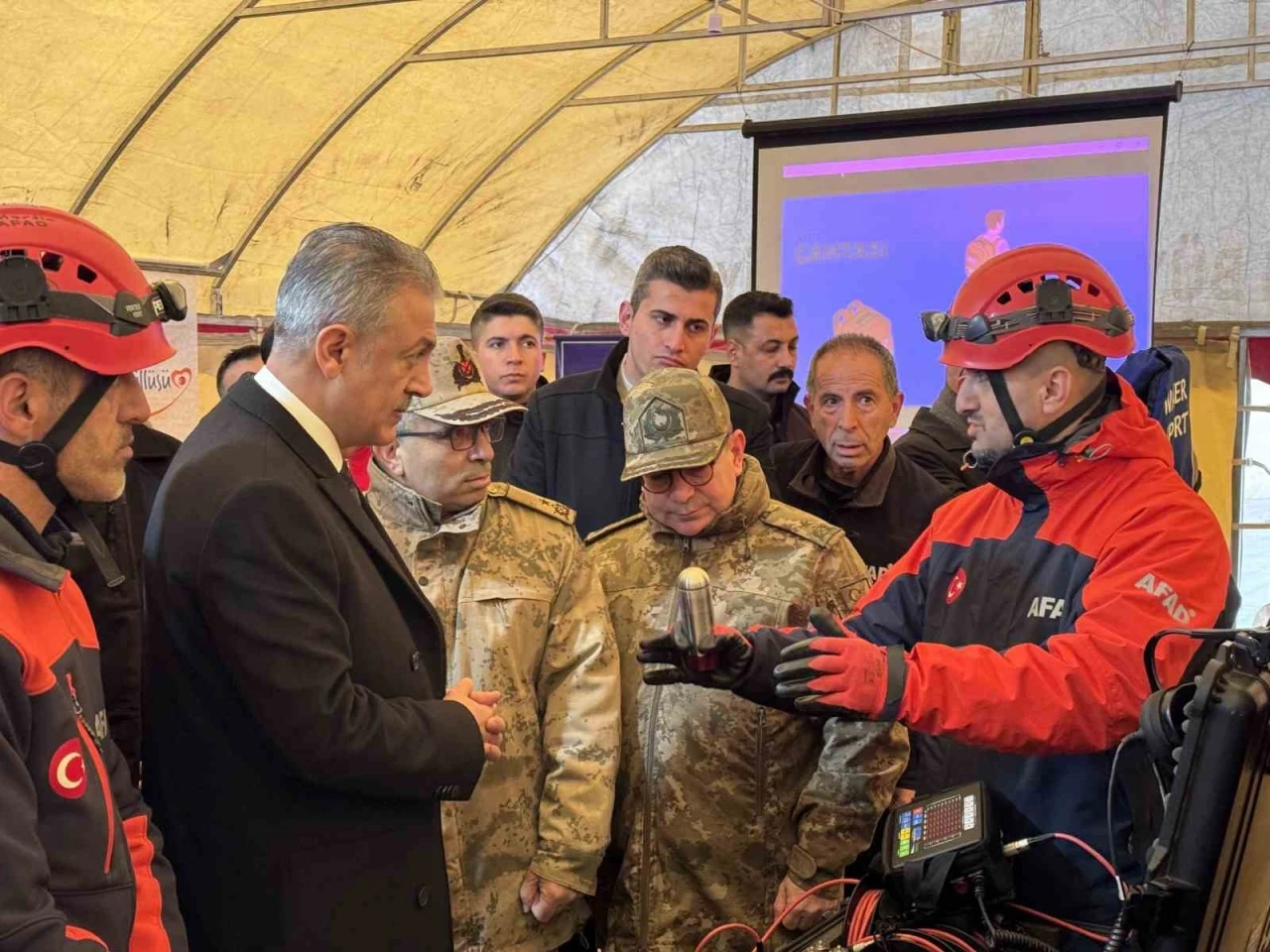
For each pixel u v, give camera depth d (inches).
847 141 273.9
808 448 124.9
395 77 293.4
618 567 88.1
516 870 79.0
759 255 282.8
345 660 58.3
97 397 51.4
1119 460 63.1
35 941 42.7
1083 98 248.5
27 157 254.1
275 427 60.1
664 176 387.2
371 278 60.4
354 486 65.7
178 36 245.3
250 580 56.0
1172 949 44.4
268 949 58.3
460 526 80.8
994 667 58.6
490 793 78.5
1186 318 334.6
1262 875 47.7
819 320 278.5
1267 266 328.2
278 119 286.5
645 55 333.7
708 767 81.6
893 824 62.6
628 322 118.0
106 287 52.2
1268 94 327.0
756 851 81.8
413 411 78.9
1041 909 61.1
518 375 171.0
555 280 401.7
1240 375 331.0
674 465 80.4
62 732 47.8
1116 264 248.4
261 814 58.5
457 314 390.0
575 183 385.7
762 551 84.4
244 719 58.1
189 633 57.5
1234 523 329.1
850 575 84.5
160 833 57.6
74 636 52.6
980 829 58.0
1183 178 335.3
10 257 49.7
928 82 357.4
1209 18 330.0
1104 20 342.3
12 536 48.3
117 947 49.3
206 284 310.7
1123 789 59.4
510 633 79.7
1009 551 66.1
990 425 65.3
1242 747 42.9
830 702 58.7
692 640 61.5
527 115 337.1
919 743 90.1
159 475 97.0
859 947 55.6
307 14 255.4
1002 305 63.6
